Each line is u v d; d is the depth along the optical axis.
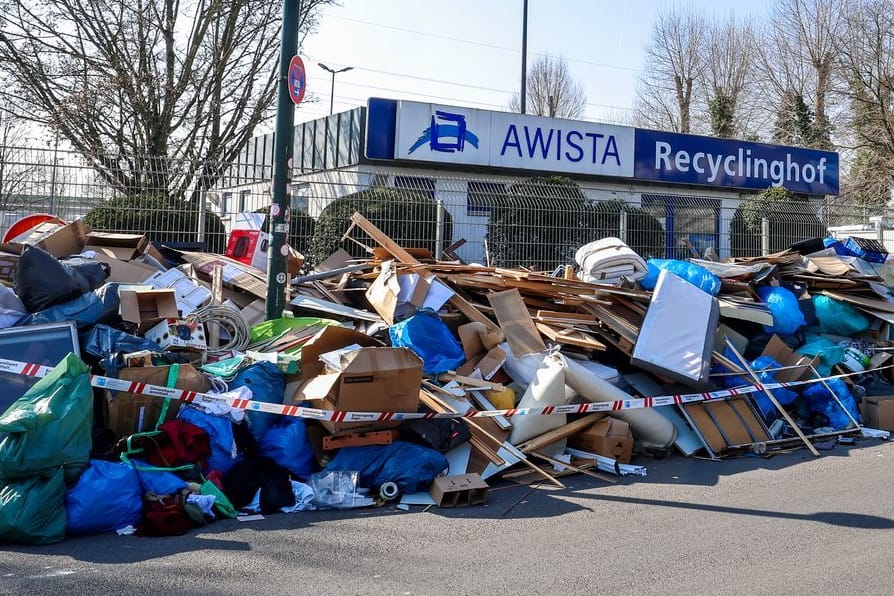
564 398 7.51
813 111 38.59
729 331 9.66
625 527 5.53
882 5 32.12
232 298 9.32
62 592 4.13
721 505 6.14
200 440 5.86
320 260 11.74
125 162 12.20
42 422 4.98
